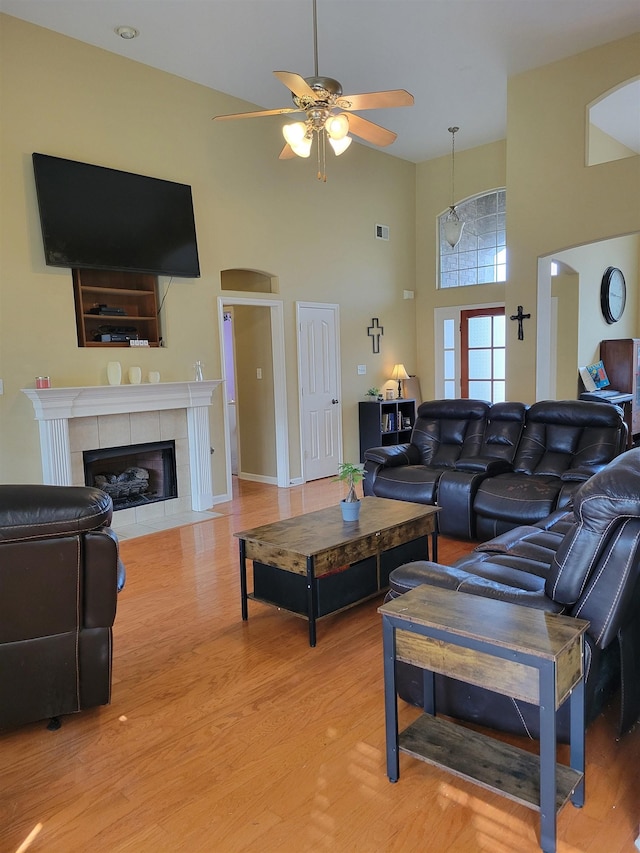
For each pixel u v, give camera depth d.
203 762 2.05
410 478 4.57
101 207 4.71
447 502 4.31
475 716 2.08
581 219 5.40
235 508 5.64
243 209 5.93
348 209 7.12
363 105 3.27
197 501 5.56
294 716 2.31
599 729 2.16
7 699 2.17
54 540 2.13
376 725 2.24
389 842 1.68
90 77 4.71
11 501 2.07
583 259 7.53
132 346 5.09
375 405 7.28
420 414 5.32
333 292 6.99
